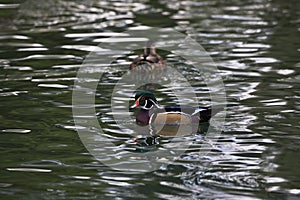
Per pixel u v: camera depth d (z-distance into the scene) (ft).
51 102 55.98
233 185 40.57
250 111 53.72
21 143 47.50
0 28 79.77
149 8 90.63
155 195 39.24
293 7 91.50
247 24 82.38
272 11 89.15
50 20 83.82
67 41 74.59
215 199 38.58
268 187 40.27
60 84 60.64
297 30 79.36
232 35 77.30
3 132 49.47
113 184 40.88
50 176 42.11
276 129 49.83
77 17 85.40
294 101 55.93
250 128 50.19
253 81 61.62
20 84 60.39
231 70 65.00
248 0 96.58
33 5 92.02
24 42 74.13
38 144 47.37
